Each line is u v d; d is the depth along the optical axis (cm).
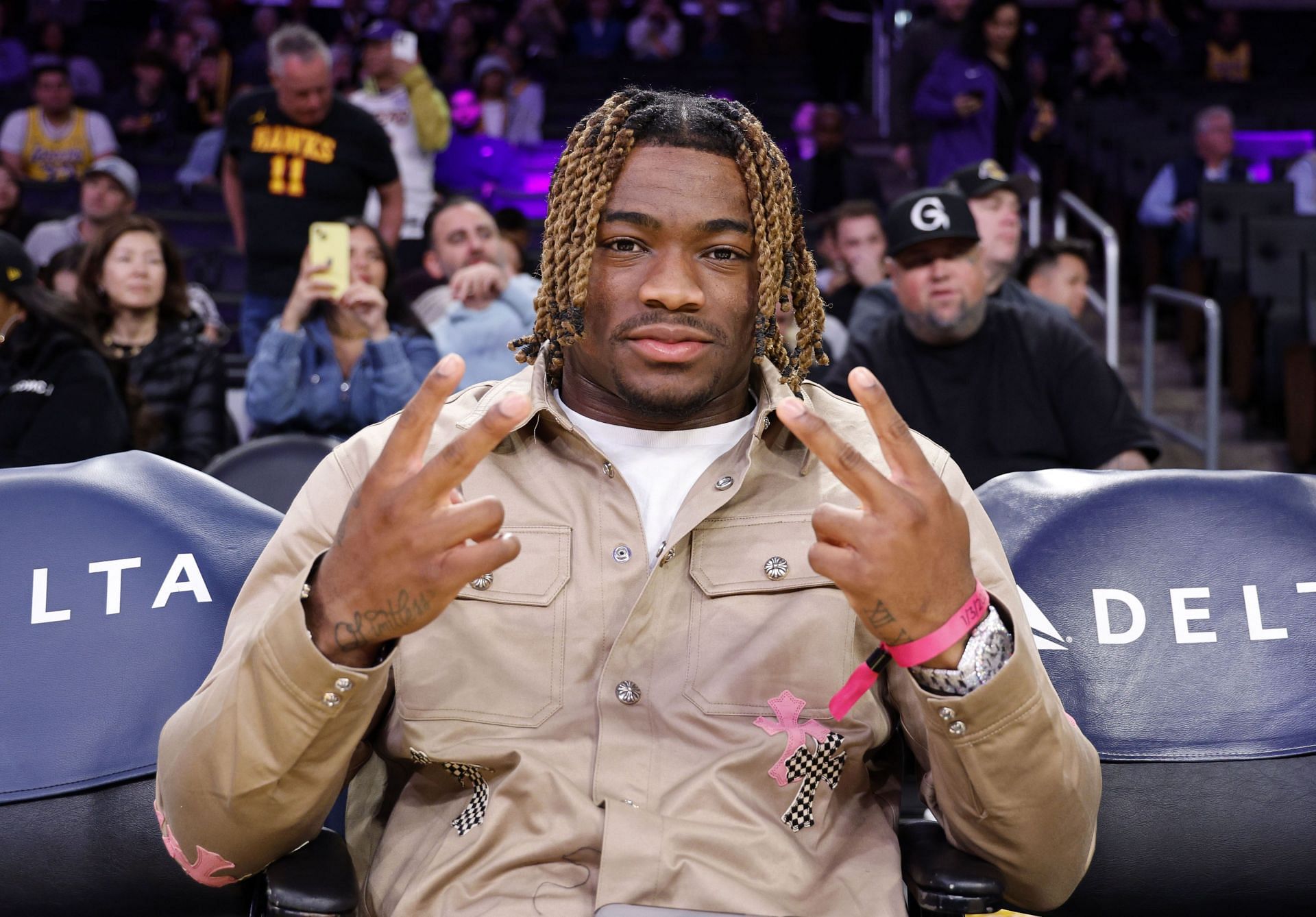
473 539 101
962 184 395
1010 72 613
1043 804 114
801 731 124
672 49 1042
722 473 132
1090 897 145
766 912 117
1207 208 608
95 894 139
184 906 140
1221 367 576
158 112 815
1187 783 146
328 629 105
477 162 718
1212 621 152
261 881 129
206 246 664
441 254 400
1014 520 158
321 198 438
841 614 127
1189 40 1068
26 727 142
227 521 157
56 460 298
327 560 106
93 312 342
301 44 425
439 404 99
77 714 144
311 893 114
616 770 122
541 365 138
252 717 109
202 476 160
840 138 687
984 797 113
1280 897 145
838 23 999
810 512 131
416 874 122
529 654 126
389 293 344
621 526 130
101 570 150
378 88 577
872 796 132
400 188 459
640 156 128
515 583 128
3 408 300
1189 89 966
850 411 143
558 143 858
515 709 125
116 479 157
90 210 559
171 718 120
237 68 855
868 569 102
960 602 105
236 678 110
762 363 138
